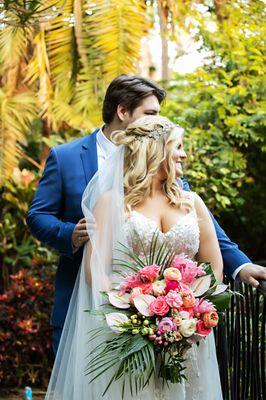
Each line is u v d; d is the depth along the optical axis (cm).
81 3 648
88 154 364
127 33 660
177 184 329
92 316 320
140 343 292
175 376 301
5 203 723
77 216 356
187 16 710
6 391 621
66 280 356
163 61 842
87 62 662
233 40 670
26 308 637
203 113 667
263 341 354
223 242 357
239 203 657
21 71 699
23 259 708
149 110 356
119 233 314
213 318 299
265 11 690
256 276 342
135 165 320
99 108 675
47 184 362
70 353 326
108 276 320
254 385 356
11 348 631
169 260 309
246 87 664
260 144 658
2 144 680
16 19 411
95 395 315
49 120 688
